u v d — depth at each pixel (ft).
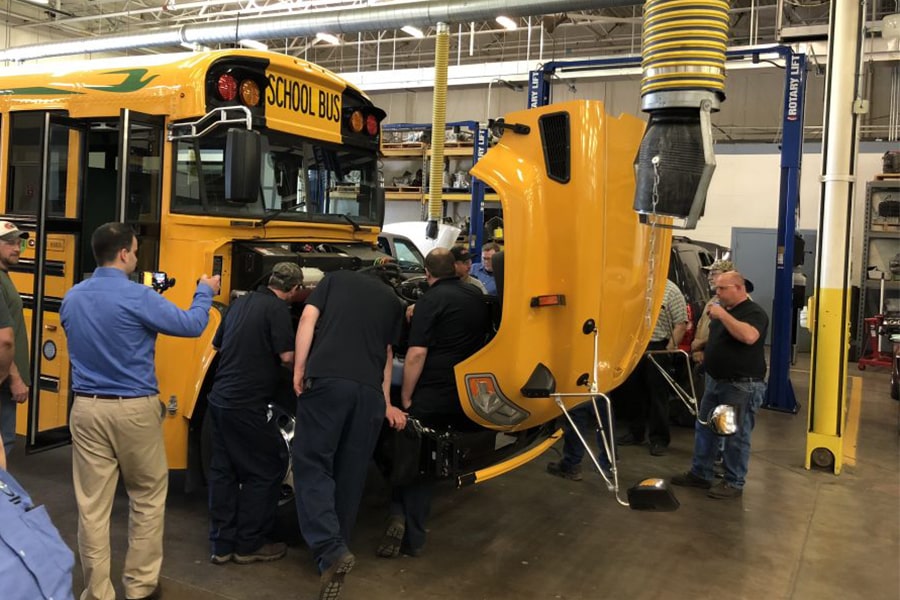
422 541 13.71
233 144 13.07
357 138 18.19
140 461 11.02
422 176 48.80
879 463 21.42
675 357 22.62
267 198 15.67
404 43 66.74
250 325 12.48
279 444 13.00
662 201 10.77
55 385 15.76
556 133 11.81
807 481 19.53
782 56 27.76
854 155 20.08
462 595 12.23
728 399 17.62
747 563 14.05
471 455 13.03
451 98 61.93
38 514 4.70
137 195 14.44
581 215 11.58
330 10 38.52
